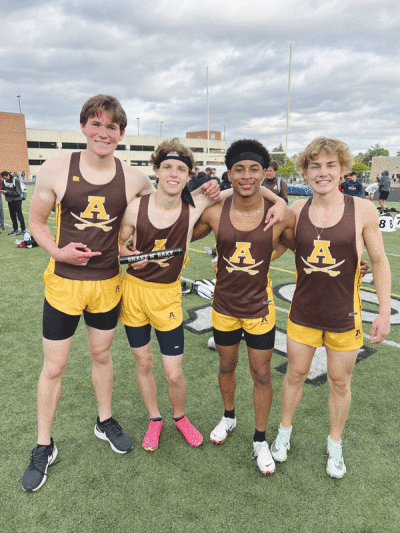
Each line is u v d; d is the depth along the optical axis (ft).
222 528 5.30
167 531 5.24
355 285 5.67
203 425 7.59
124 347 11.00
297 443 7.08
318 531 5.27
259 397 6.33
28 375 9.30
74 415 7.83
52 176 5.49
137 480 6.15
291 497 5.84
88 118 5.29
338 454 6.32
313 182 5.37
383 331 5.76
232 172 5.44
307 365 6.22
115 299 6.33
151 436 6.94
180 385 6.73
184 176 5.66
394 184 132.16
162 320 6.37
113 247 6.03
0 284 16.60
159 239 6.12
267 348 6.20
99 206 5.66
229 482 6.13
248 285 5.99
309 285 5.76
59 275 5.85
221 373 6.75
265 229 5.71
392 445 7.02
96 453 6.77
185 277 17.94
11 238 27.14
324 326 5.80
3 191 26.91
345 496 5.87
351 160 5.18
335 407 6.15
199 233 6.63
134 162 171.73
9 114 134.92
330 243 5.44
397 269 19.95
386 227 33.17
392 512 5.59
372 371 9.71
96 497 5.82
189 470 6.39
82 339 11.38
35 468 6.06
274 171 15.46
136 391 8.80
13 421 7.57
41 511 5.56
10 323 12.43
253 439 6.81
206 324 12.49
